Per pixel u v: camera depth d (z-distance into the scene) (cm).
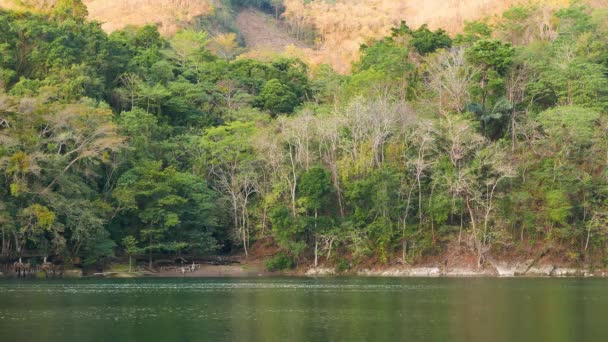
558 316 5547
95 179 10369
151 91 12488
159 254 10625
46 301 6438
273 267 10406
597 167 10612
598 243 10231
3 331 4775
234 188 11156
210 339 4550
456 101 11412
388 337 4638
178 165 11425
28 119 9238
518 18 14988
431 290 7619
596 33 13238
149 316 5550
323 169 10538
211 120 13125
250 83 14550
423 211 10500
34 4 14912
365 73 12788
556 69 11794
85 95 11612
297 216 10369
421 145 10338
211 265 10625
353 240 10238
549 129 10612
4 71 10944
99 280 9038
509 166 10175
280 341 4481
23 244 9250
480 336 4681
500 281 8962
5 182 9062
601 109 11219
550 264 10156
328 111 12231
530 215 10212
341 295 7131
